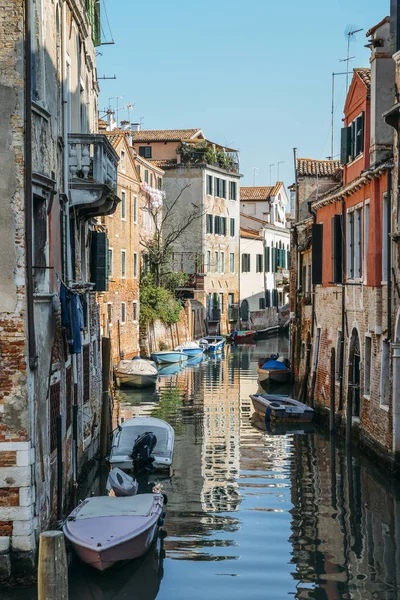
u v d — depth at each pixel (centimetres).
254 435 2464
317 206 2800
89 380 1998
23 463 1180
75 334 1439
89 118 2214
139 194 4669
